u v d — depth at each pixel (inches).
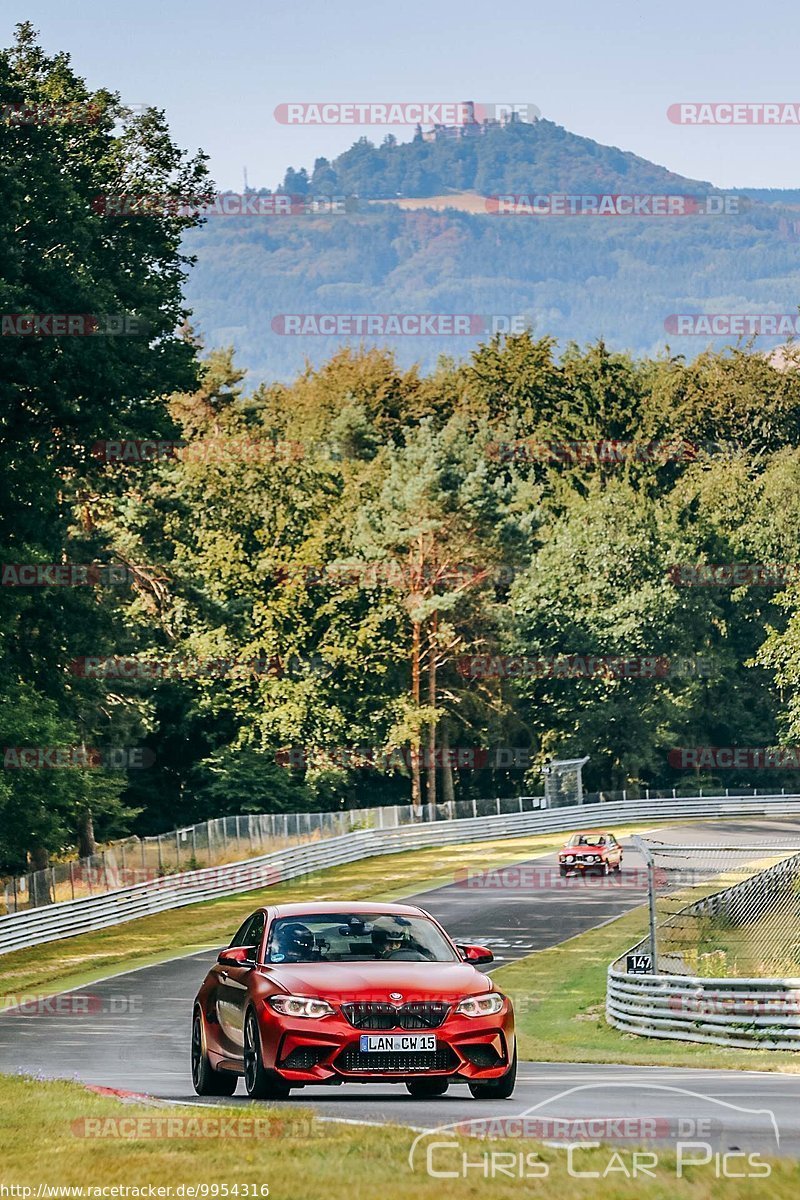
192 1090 1300.4
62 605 4042.8
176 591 6003.9
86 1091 1132.5
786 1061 1640.0
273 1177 734.5
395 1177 727.7
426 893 4311.0
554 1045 2038.6
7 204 3240.7
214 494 6737.2
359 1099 1109.7
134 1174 759.7
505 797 7854.3
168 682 6190.9
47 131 3481.8
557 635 7519.7
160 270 3991.1
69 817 4077.3
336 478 7032.5
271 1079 1042.7
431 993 1062.4
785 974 2379.4
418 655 6988.2
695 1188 693.3
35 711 3718.0
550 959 3139.8
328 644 6683.1
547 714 7642.7
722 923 2854.3
